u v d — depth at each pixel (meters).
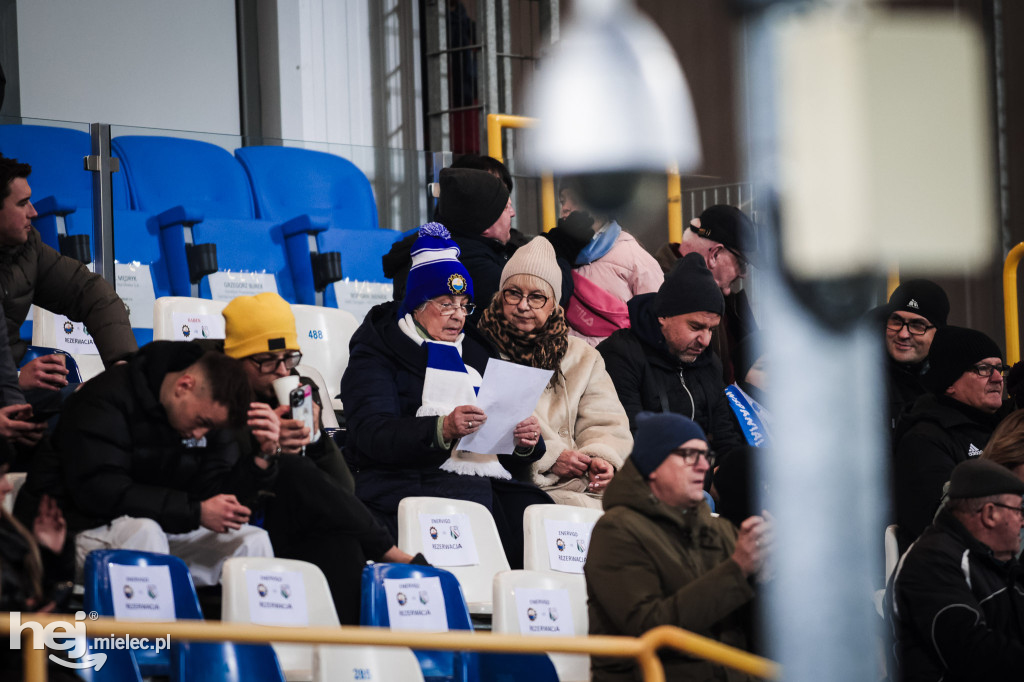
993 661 8.97
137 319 13.22
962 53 1.91
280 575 7.96
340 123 20.81
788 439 2.10
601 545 7.95
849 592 2.10
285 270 14.24
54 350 12.23
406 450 10.05
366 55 21.09
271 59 20.55
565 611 8.84
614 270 13.35
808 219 1.93
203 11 20.31
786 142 1.94
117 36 19.52
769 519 7.66
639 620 7.64
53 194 12.90
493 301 11.54
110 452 8.21
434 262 10.82
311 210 14.58
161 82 19.91
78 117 19.14
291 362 9.55
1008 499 9.29
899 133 1.90
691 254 12.12
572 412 11.40
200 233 13.59
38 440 8.66
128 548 8.05
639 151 2.92
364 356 10.69
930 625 9.12
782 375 2.09
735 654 6.85
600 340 13.07
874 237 1.91
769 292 2.08
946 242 1.90
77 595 8.10
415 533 9.62
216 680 7.49
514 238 13.48
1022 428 10.23
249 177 14.33
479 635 6.48
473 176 12.40
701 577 7.66
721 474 8.91
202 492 8.66
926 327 12.63
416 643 6.34
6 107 18.58
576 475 11.12
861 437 2.09
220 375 8.38
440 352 10.64
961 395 11.40
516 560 10.48
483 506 10.05
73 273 11.23
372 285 14.75
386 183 15.12
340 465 9.55
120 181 13.31
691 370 12.16
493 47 19.94
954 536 9.39
